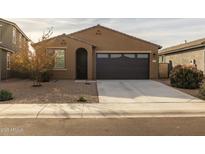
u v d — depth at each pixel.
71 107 10.47
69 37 23.39
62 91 15.13
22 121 8.41
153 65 24.44
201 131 7.23
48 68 19.06
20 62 17.53
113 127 7.68
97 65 24.42
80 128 7.57
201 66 23.83
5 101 11.80
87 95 13.65
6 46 24.53
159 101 12.02
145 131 7.25
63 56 23.44
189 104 11.24
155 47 24.38
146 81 21.70
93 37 24.52
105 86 17.84
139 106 10.77
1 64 23.16
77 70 24.17
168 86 17.92
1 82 20.80
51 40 23.19
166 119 8.71
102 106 10.73
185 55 28.00
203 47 23.44
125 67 24.45
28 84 18.97
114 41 24.45
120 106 10.74
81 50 24.14
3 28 24.92
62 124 8.04
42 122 8.29
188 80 16.67
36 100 12.05
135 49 24.38
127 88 16.81
